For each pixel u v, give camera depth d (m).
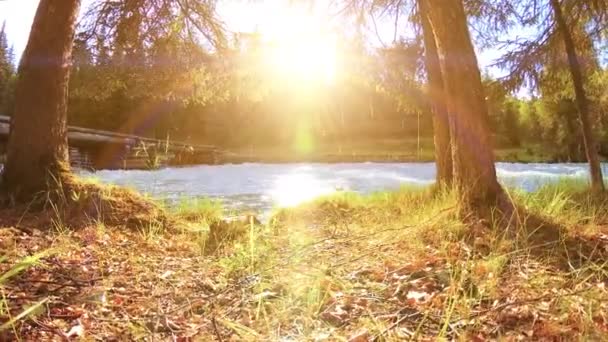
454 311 2.58
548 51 8.48
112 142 22.05
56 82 5.89
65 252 3.85
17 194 5.52
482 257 3.67
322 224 6.15
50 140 5.79
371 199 8.55
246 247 4.22
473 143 4.93
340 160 28.22
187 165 24.62
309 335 2.36
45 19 5.85
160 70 8.16
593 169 8.26
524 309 2.56
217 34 8.24
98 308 2.71
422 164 25.00
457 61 5.01
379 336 2.31
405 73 8.77
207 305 2.81
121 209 5.50
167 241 4.86
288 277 3.24
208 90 8.73
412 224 4.97
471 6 8.84
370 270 3.48
